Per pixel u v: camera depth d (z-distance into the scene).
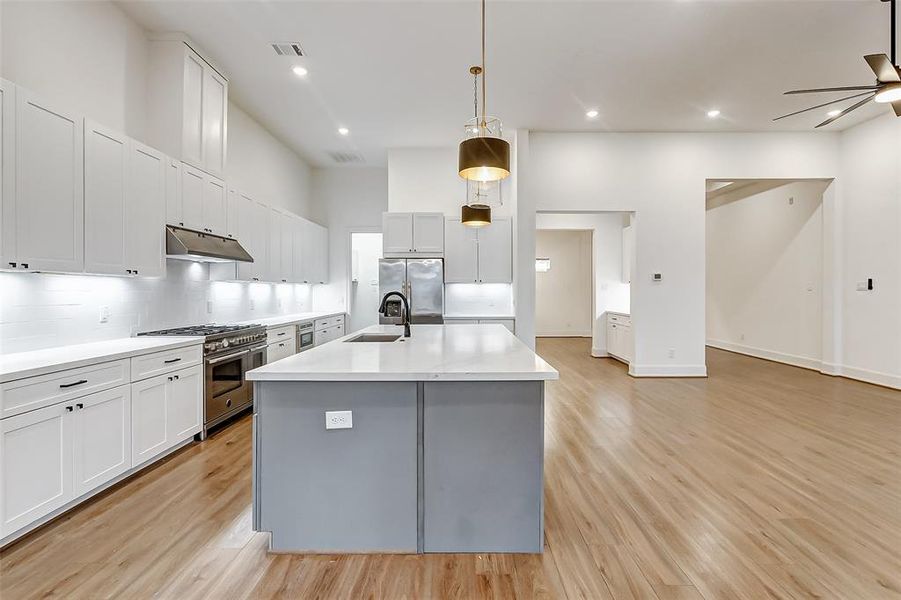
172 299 4.04
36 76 2.75
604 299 8.02
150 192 3.32
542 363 2.22
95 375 2.52
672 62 4.17
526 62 4.16
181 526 2.32
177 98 3.70
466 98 4.91
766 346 7.42
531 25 3.59
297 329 5.42
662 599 1.77
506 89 4.71
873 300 5.48
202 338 3.56
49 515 2.33
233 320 5.05
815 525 2.31
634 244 6.01
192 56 3.82
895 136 5.22
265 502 2.10
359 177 7.46
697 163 5.96
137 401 2.86
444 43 3.84
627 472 2.99
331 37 3.75
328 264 7.42
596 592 1.81
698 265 5.99
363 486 2.11
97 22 3.19
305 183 7.13
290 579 1.90
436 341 3.13
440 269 6.12
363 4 3.33
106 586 1.83
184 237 3.60
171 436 3.20
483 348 2.77
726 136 5.94
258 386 2.09
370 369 2.07
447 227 6.38
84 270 2.76
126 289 3.49
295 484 2.10
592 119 5.54
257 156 5.60
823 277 6.09
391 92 4.77
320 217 7.43
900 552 2.07
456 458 2.10
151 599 1.76
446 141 6.25
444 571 1.96
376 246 8.17
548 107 5.17
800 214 6.67
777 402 4.73
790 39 3.79
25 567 1.95
